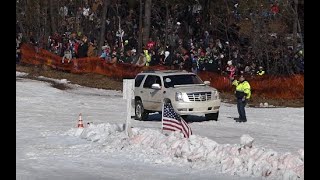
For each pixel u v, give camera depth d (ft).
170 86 119.14
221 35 224.94
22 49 220.02
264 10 208.33
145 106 121.49
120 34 224.12
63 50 215.92
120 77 200.54
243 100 119.34
